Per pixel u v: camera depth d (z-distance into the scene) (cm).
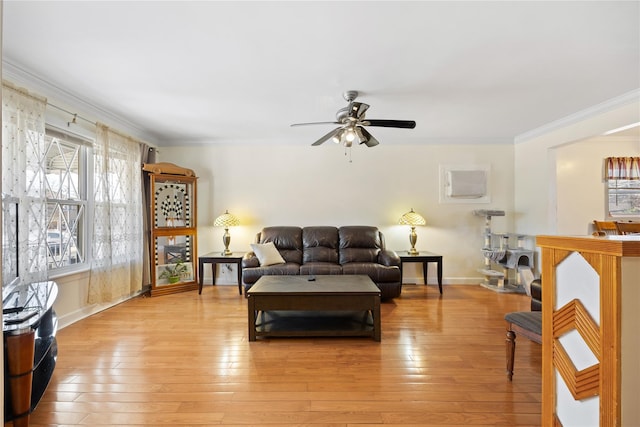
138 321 354
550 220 461
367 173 539
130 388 220
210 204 539
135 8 198
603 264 108
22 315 180
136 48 246
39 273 286
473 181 525
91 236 376
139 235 459
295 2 194
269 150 538
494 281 532
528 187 501
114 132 406
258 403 203
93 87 318
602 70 281
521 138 511
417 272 537
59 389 219
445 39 233
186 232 500
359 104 287
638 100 329
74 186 365
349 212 541
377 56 258
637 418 104
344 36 230
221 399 207
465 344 291
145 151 475
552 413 132
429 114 401
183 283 491
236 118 417
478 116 411
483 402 204
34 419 188
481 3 195
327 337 308
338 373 239
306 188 540
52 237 335
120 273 414
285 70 281
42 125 295
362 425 182
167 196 493
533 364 252
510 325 230
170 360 260
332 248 501
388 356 267
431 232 539
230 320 356
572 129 414
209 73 287
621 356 104
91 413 194
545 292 136
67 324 341
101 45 241
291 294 300
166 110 385
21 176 272
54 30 221
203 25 217
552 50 248
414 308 397
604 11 201
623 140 530
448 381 228
